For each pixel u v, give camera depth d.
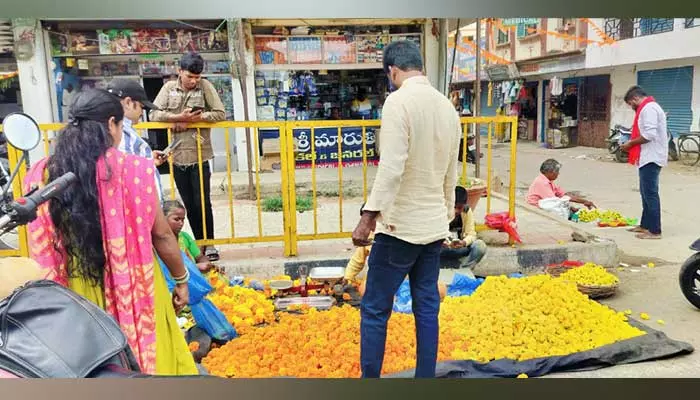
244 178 10.41
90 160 2.34
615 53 15.60
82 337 1.38
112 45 10.20
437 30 10.75
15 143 2.09
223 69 10.93
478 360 3.34
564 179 11.38
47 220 2.33
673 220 7.34
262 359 3.39
